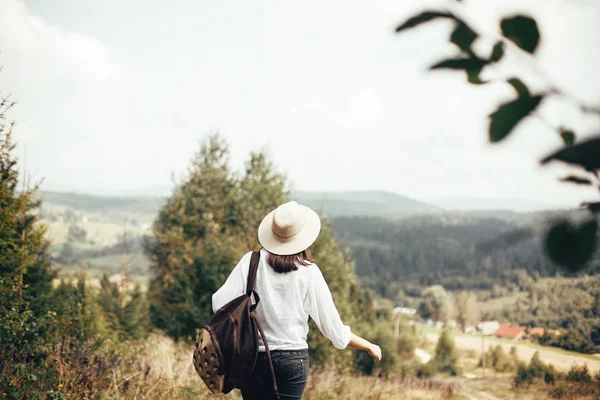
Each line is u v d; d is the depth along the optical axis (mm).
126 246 19156
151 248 23312
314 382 8070
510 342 57062
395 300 108000
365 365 30172
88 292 10531
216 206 24469
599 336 15992
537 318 47375
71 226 119125
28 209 7961
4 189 7371
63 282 10305
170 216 24062
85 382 5254
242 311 2680
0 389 4297
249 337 2643
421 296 99875
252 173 24344
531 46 464
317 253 18656
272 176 24188
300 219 2863
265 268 2777
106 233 137500
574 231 394
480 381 23016
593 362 14578
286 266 2756
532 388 15984
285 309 2732
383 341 38719
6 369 4777
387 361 37750
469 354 68375
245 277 2795
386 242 136000
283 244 2807
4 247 7500
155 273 22438
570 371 14547
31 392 4410
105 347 6777
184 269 16625
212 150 26531
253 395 2740
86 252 79250
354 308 26125
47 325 6953
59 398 4395
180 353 7723
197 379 6402
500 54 485
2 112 6984
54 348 5926
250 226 22141
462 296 89562
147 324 16250
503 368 49594
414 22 522
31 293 8070
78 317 8172
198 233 23891
